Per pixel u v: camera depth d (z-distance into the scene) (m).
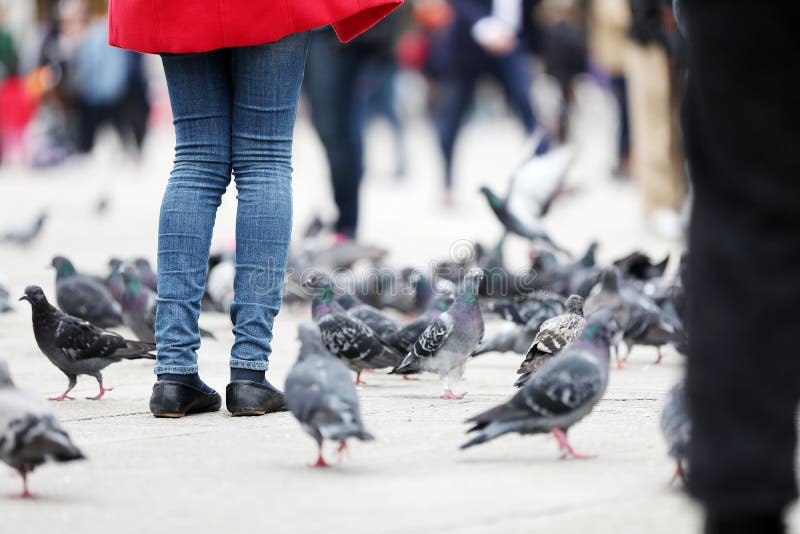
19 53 49.09
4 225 28.69
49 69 47.03
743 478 5.13
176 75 9.62
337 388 7.61
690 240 5.35
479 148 57.28
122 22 9.56
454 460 8.01
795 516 6.63
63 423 9.38
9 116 47.69
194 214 9.61
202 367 12.54
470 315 10.84
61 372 12.33
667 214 25.58
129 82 43.62
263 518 6.63
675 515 6.67
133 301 14.12
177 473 7.65
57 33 47.38
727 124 5.24
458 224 29.33
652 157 26.02
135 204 34.09
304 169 47.44
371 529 6.41
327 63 21.47
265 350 9.70
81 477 7.56
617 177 39.06
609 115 60.84
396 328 12.55
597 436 8.76
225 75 9.73
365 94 37.22
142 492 7.19
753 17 5.14
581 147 53.44
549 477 7.53
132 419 9.55
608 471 7.69
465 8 30.22
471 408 10.15
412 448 8.38
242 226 9.66
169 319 9.62
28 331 15.34
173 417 9.55
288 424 9.23
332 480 7.46
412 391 11.30
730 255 5.20
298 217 30.36
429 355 10.90
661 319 13.02
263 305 9.66
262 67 9.53
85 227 28.58
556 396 7.75
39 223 24.39
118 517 6.68
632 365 13.21
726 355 5.17
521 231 18.16
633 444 8.49
